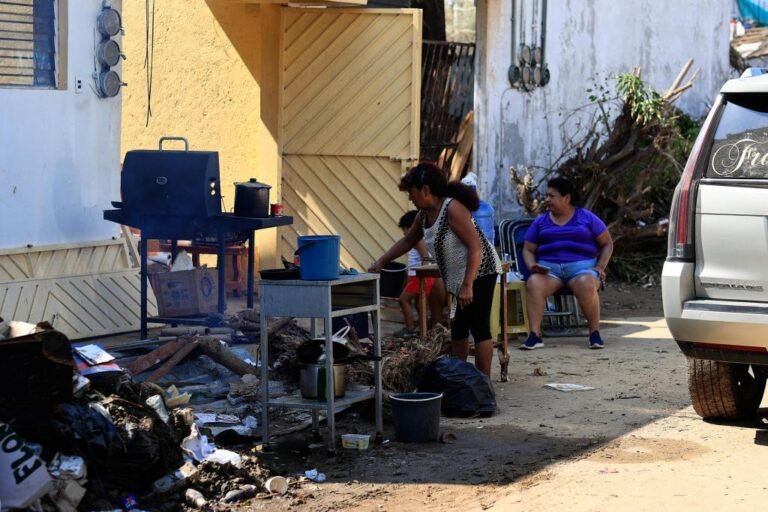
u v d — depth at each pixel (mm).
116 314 9727
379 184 12461
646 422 7352
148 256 11273
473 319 7863
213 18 13414
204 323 9352
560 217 10391
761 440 6824
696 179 6629
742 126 6602
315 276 6363
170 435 5770
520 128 13938
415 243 7801
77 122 9758
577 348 10258
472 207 7594
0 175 8930
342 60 12438
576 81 14906
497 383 8641
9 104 9000
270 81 12711
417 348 7996
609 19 15539
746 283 6449
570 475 6109
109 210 9539
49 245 9383
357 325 9164
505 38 13562
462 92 13906
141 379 7848
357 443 6645
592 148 13992
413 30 12211
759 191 6379
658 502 5602
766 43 24891
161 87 13781
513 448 6703
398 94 12312
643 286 14234
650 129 14055
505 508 5555
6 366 5246
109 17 9992
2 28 9023
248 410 7418
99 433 5395
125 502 5434
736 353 6492
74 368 5688
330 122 12531
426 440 6812
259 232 12734
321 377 6574
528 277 10789
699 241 6594
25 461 5016
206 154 9219
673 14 17047
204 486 5715
